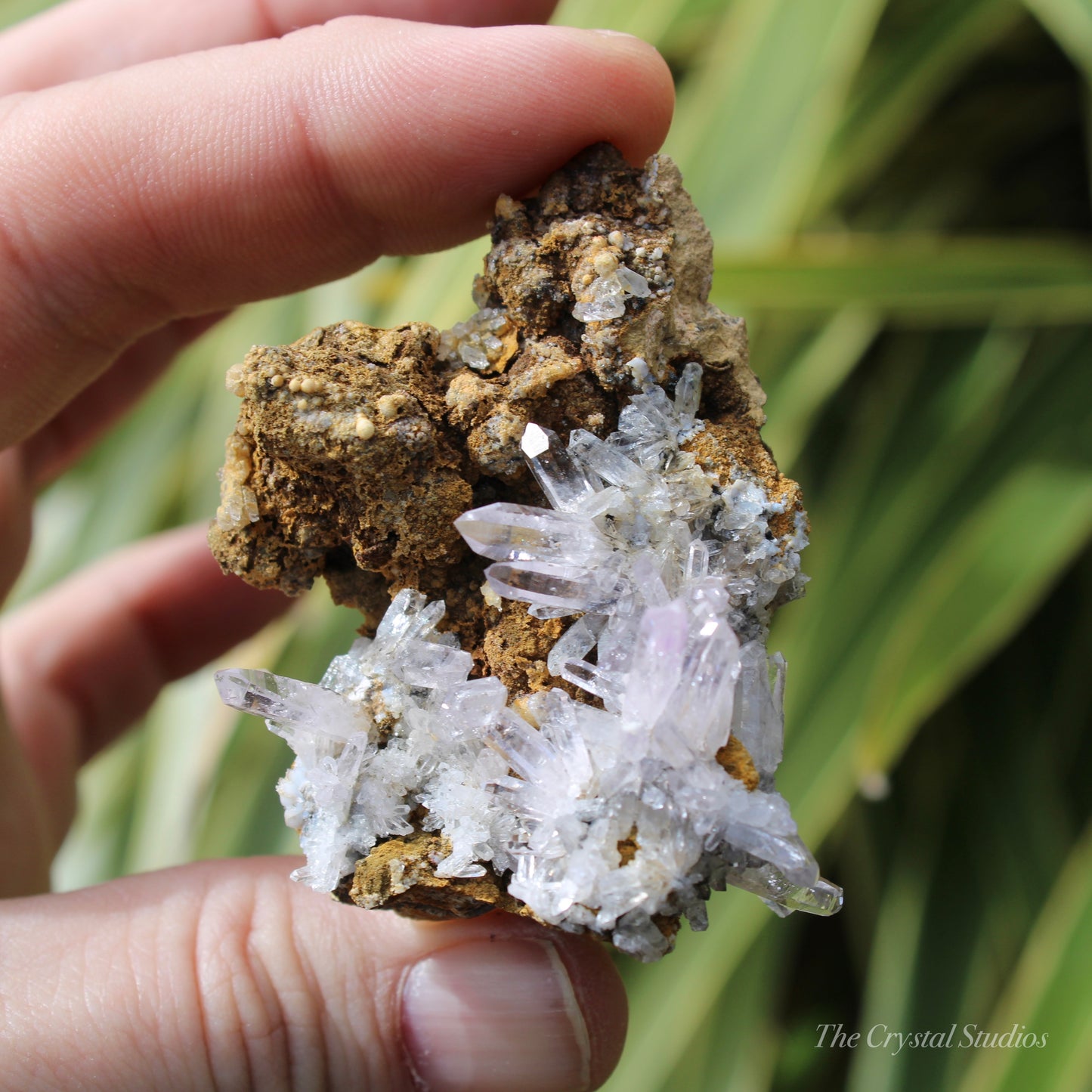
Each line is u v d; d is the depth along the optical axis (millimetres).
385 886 191
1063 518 235
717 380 198
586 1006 206
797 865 187
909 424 255
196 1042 198
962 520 244
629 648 190
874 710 230
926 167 273
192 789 255
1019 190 273
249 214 210
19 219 207
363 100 205
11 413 216
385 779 193
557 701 192
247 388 192
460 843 191
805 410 249
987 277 235
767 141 237
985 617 232
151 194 208
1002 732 257
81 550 290
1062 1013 224
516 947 204
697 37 259
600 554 190
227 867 206
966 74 265
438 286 239
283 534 196
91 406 244
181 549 245
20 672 239
